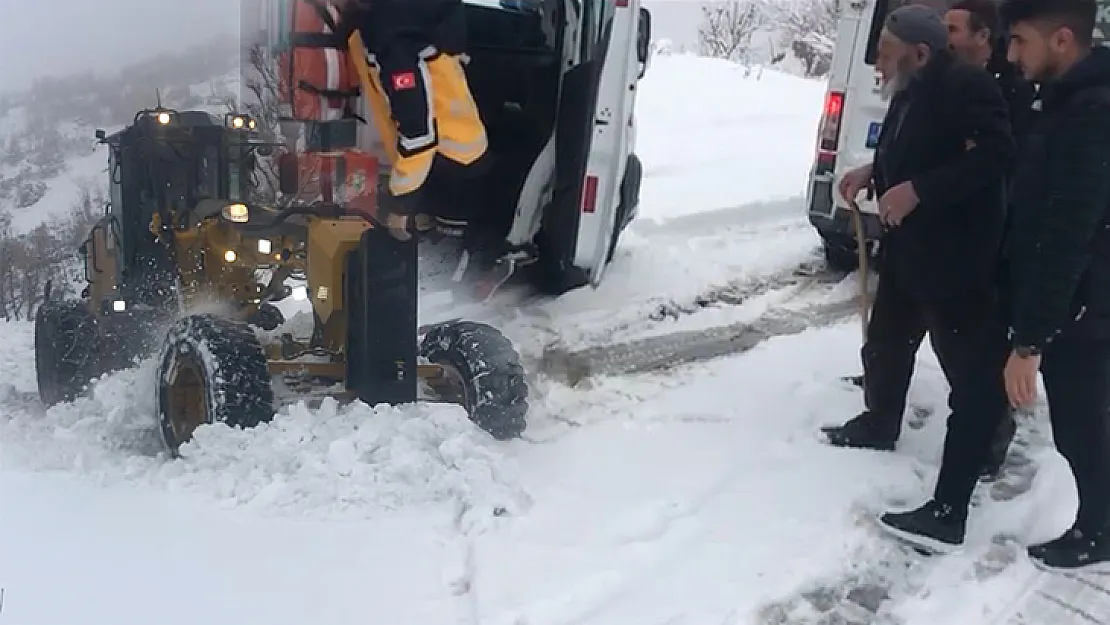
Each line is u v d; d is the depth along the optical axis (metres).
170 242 5.62
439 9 3.62
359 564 3.39
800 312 7.05
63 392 6.38
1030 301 3.38
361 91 3.98
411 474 3.90
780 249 8.55
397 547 3.53
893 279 4.48
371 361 4.20
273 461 3.92
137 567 3.25
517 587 3.32
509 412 4.45
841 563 3.69
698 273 7.79
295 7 3.95
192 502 3.79
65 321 6.36
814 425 5.01
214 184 5.70
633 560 3.56
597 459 4.49
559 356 6.05
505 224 6.70
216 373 4.11
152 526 3.57
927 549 3.85
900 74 4.14
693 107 14.99
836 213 7.54
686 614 3.27
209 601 3.08
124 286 5.87
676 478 4.30
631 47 6.08
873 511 4.11
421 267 6.98
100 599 3.04
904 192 3.93
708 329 6.64
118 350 5.98
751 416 5.12
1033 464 4.69
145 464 4.40
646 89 15.70
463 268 6.86
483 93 6.53
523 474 4.25
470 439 4.09
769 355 6.16
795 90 16.72
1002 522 4.09
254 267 5.09
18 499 3.85
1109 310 3.47
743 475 4.37
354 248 4.29
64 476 4.23
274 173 5.49
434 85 3.64
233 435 4.01
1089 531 3.72
